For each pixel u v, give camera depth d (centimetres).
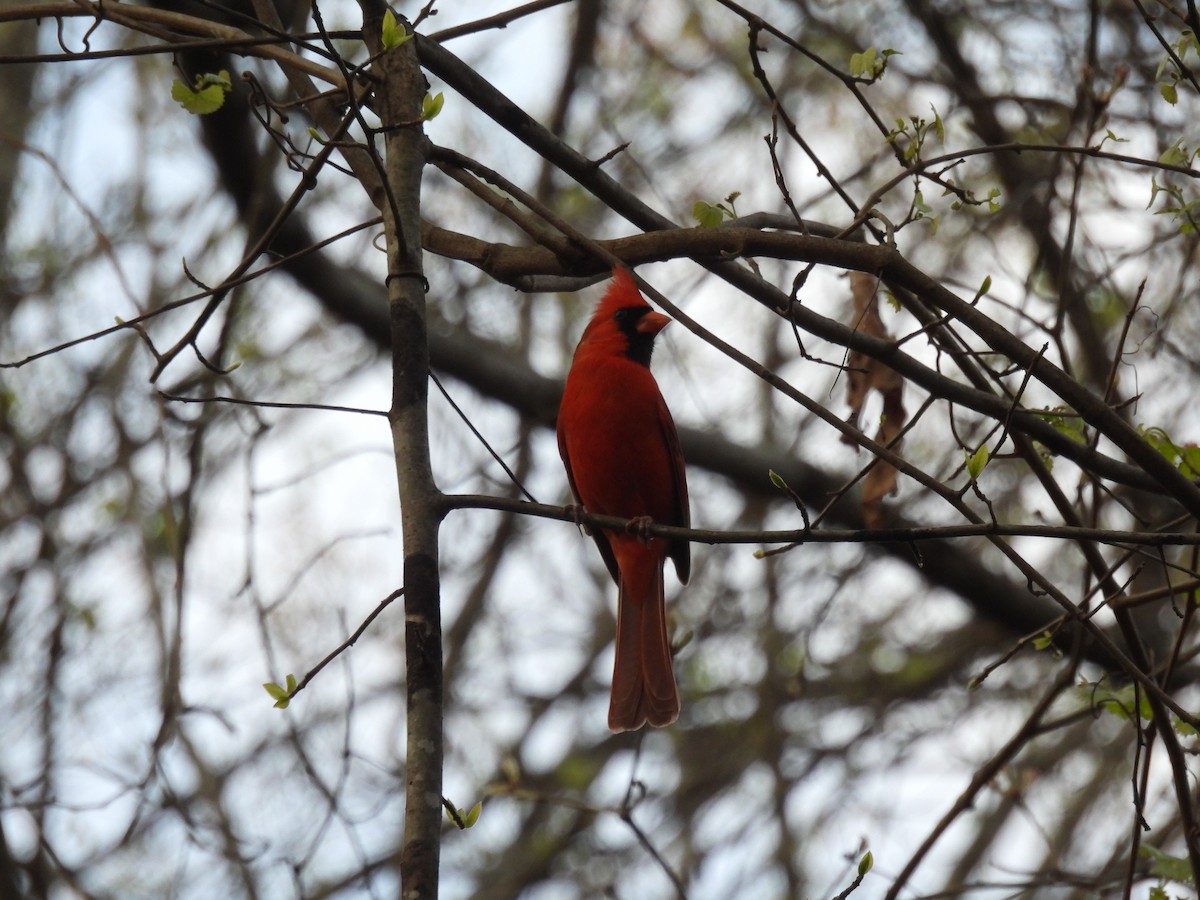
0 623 1146
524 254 694
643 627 859
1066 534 559
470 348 1230
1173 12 681
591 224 1418
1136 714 680
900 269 644
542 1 753
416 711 498
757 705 1485
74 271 1352
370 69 681
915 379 696
